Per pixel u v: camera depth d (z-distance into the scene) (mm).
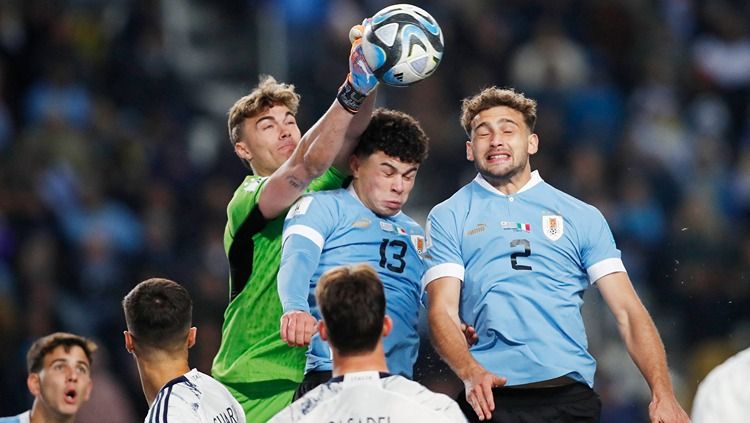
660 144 59688
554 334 20438
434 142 53938
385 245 21469
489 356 20406
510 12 62281
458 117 55938
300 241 20984
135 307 21109
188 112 57938
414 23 20578
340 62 56844
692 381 49375
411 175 21688
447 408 17188
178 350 21203
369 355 17453
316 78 56406
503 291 20516
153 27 58500
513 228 20859
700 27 66375
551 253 20766
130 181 52000
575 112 59719
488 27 60406
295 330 19531
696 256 53219
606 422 44938
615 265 21000
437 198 52406
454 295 20641
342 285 17359
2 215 47812
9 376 42219
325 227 21266
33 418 25938
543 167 55688
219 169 52469
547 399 20219
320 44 57438
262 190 22078
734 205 59281
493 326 20438
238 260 22578
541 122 57750
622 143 58406
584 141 58531
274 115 23531
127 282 47531
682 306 51469
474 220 21031
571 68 60719
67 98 54031
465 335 20656
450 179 53125
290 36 58094
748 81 65062
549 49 60625
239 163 52625
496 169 20984
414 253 21781
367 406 17141
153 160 53125
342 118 20953
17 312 44531
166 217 50438
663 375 20219
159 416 19953
